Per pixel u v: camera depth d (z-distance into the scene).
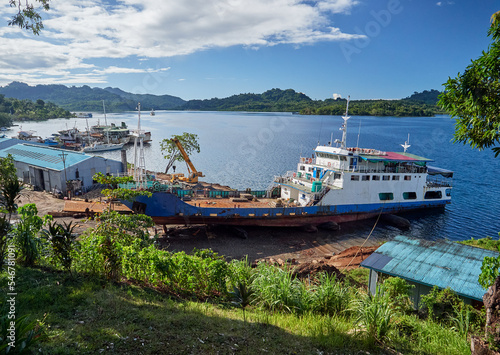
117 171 50.22
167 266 12.57
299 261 26.84
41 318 8.02
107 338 7.55
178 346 7.71
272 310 12.03
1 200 9.64
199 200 36.72
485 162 92.50
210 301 12.62
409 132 174.12
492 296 8.31
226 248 28.89
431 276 14.80
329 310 12.20
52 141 92.44
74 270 12.28
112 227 15.21
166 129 166.00
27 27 10.51
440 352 9.75
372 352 9.17
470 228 38.69
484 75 8.59
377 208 39.91
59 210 33.03
